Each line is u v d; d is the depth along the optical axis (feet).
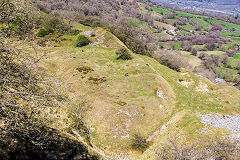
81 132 49.21
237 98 99.19
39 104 22.74
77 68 101.50
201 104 96.07
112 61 125.90
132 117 72.49
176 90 109.40
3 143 19.20
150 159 52.65
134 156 56.44
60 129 34.50
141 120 72.64
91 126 62.95
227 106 92.38
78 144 30.78
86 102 71.00
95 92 83.87
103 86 90.68
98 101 77.25
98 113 69.77
